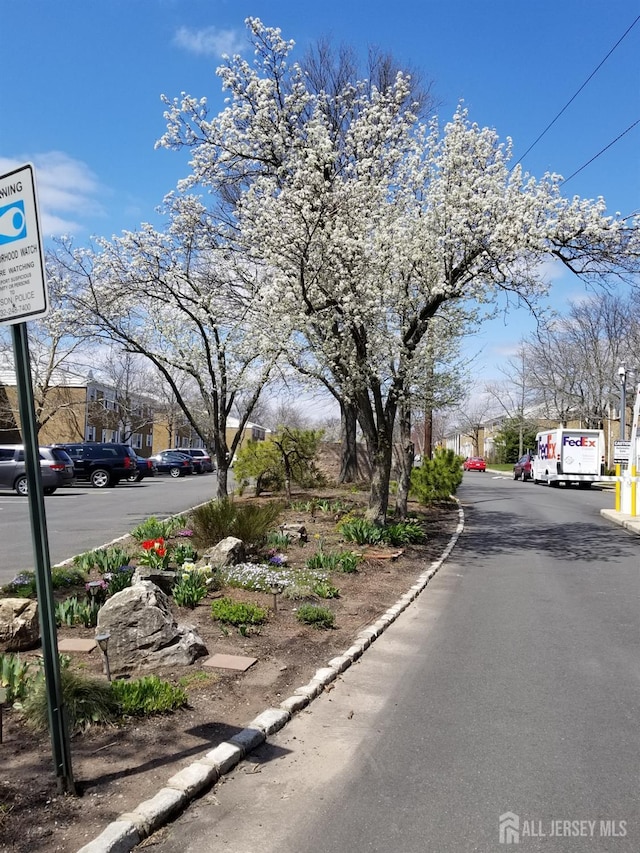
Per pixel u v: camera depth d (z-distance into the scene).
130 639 5.75
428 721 5.07
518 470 44.91
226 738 4.48
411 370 14.10
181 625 6.12
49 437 48.88
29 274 3.50
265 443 21.52
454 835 3.51
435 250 12.91
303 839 3.46
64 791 3.62
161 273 14.91
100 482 32.41
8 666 4.85
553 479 36.47
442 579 10.89
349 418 23.94
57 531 14.73
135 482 37.16
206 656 6.08
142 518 17.50
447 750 4.55
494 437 79.44
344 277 12.49
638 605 9.05
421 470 22.72
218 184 14.22
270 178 13.03
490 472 61.44
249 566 9.21
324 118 13.17
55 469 25.73
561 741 4.70
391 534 13.47
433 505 22.56
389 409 14.03
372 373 13.24
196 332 16.14
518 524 18.66
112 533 14.45
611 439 47.56
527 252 12.77
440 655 6.80
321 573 9.65
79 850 3.14
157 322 15.85
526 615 8.48
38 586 3.55
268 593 8.57
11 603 5.96
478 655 6.79
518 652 6.89
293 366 15.64
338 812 3.73
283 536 11.72
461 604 9.10
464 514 21.06
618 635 7.55
